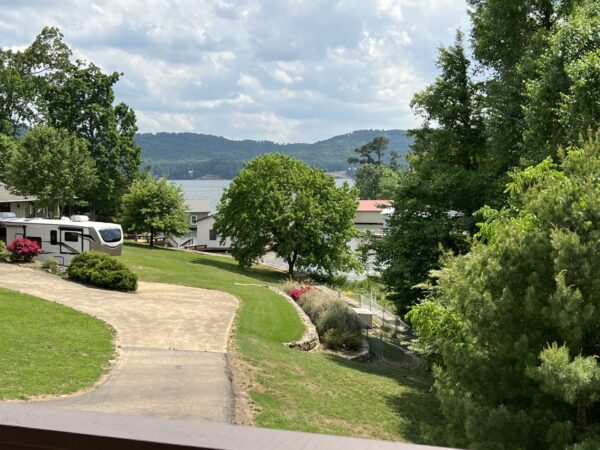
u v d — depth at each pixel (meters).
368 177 117.88
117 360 12.77
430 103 26.56
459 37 26.28
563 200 8.27
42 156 40.91
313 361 16.23
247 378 12.34
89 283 23.55
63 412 1.52
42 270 26.17
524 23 23.81
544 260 8.20
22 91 56.12
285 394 11.91
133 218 52.50
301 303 25.02
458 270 9.77
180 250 55.59
